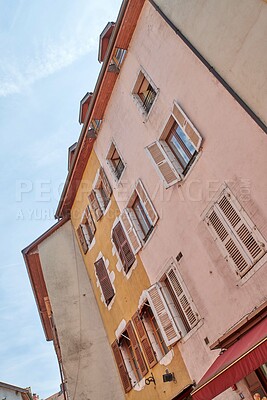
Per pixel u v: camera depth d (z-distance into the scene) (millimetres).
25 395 27406
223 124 8305
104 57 12875
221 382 6195
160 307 10008
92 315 14188
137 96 11648
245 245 7707
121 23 11258
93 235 14414
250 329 7141
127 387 11750
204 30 8789
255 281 7438
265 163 7324
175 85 9805
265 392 7105
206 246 8719
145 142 11094
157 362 10312
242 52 7762
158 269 10391
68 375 13133
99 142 13711
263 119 7293
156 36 10562
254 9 7438
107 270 13344
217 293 8367
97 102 13016
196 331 8906
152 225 10625
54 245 16078
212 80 8609
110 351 13438
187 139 9648
